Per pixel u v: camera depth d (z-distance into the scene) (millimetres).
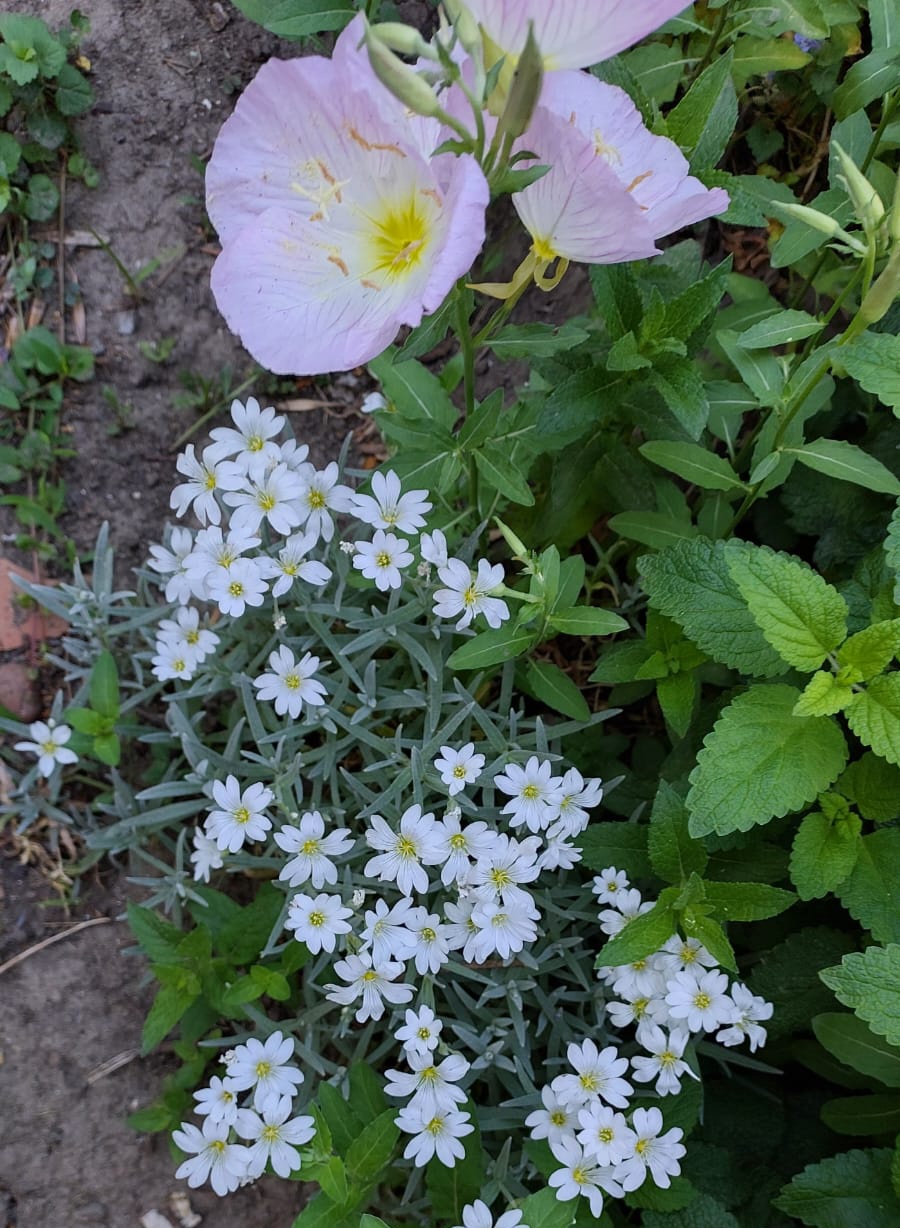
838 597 206
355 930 239
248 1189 270
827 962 239
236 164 181
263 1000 274
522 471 275
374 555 228
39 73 292
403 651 270
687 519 270
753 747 206
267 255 183
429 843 220
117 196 316
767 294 292
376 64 148
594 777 281
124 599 292
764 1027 241
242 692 256
